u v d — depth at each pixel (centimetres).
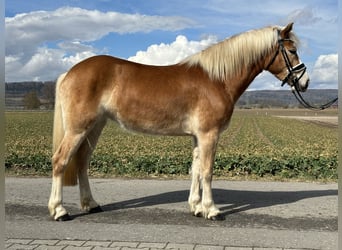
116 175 995
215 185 870
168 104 578
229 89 605
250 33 625
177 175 1003
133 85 578
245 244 481
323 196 759
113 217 600
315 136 3016
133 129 600
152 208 657
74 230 531
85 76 566
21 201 696
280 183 901
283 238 506
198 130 585
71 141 569
